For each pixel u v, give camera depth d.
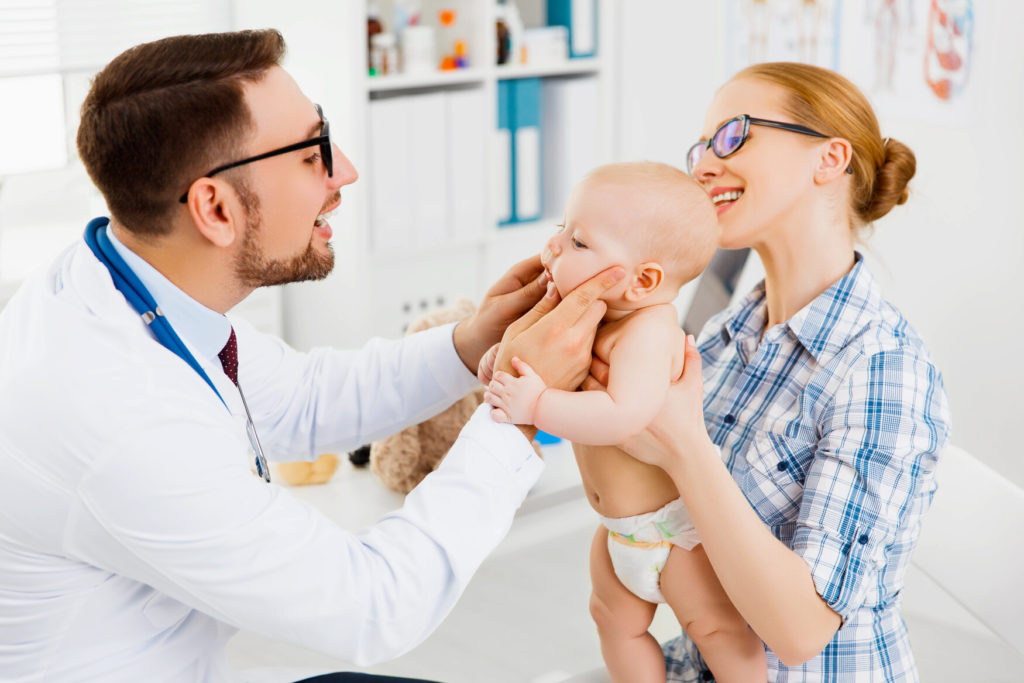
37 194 2.84
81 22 2.77
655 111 3.47
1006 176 2.36
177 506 1.01
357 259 3.03
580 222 1.16
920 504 1.17
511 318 1.38
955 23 2.42
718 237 1.18
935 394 1.17
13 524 1.03
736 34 3.10
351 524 1.60
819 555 1.10
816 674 1.21
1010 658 1.81
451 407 1.71
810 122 1.21
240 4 3.08
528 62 3.36
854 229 1.29
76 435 0.99
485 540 1.13
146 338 1.07
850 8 2.71
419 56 3.10
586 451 1.22
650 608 1.30
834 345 1.21
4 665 1.09
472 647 1.89
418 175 3.12
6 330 1.11
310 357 1.51
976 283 2.48
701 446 1.09
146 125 1.06
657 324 1.13
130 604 1.10
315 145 1.16
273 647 1.87
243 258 1.16
